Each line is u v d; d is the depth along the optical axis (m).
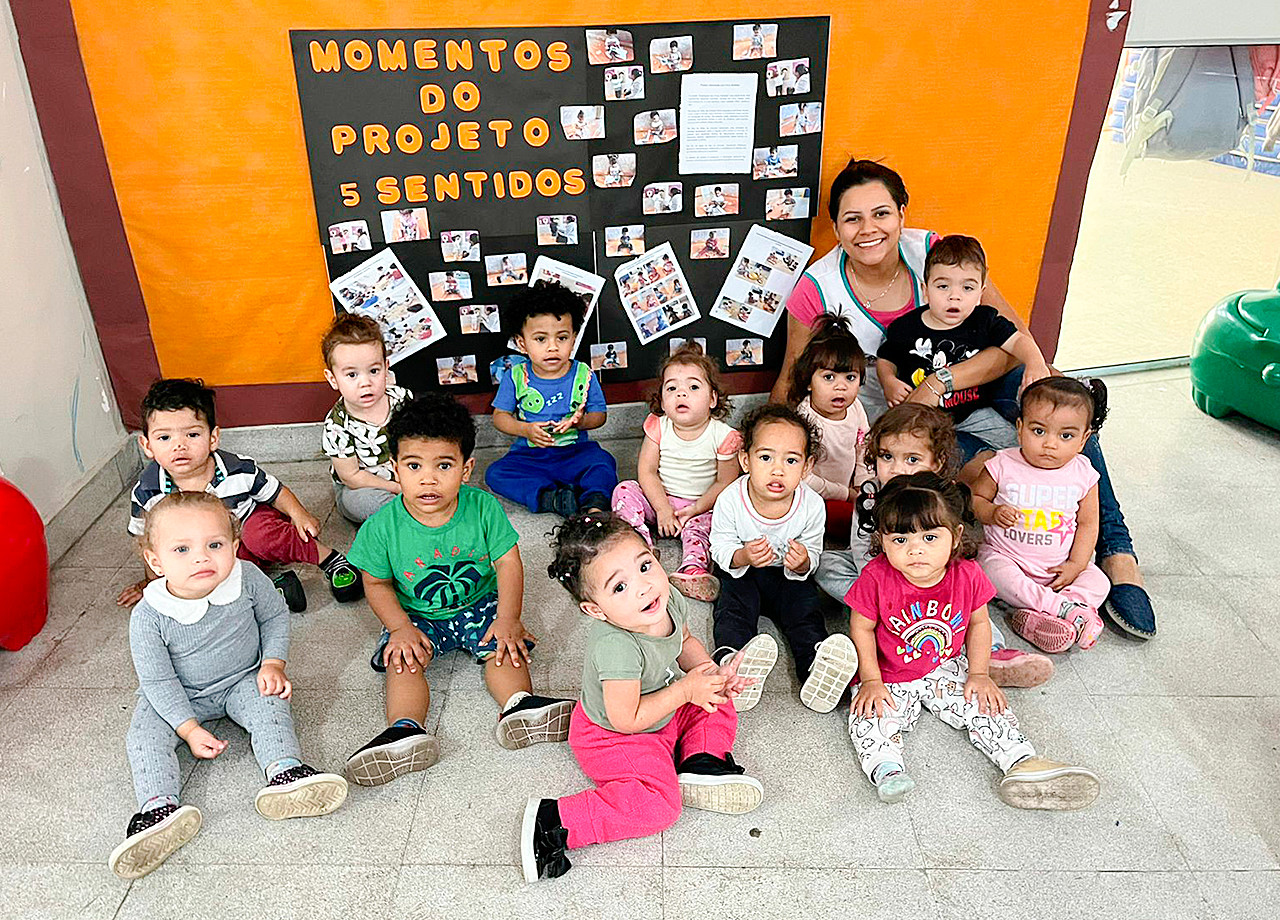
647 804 1.61
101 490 2.63
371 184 2.57
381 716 1.93
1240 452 2.90
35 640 2.14
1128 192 3.19
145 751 1.68
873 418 2.71
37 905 1.53
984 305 2.59
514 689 1.91
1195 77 2.99
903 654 1.85
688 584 2.21
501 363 2.70
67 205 2.51
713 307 2.86
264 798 1.63
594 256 2.74
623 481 2.67
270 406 2.85
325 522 2.61
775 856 1.60
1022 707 1.92
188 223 2.57
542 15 2.45
